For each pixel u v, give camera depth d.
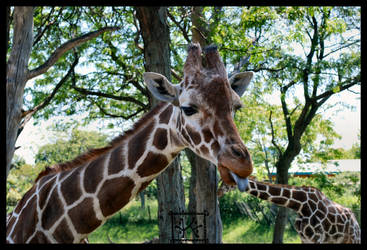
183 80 2.58
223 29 7.36
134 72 10.93
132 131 2.79
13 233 2.73
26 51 3.20
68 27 9.74
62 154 24.70
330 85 10.05
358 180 15.23
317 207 7.56
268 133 14.84
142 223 17.64
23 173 23.47
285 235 14.09
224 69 2.55
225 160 2.22
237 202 17.80
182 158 21.16
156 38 5.49
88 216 2.63
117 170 2.65
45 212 2.67
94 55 11.73
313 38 10.57
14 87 3.12
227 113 2.37
